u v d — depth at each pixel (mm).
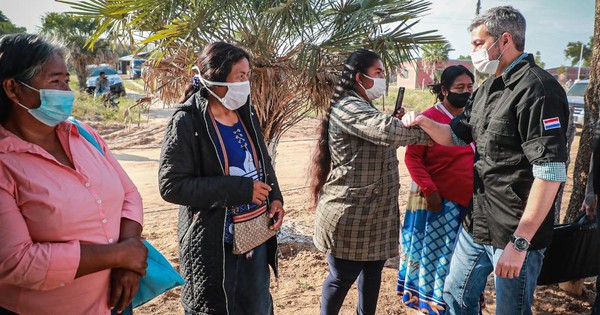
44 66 1620
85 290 1729
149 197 6566
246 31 3654
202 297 2326
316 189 2943
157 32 3471
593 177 3246
